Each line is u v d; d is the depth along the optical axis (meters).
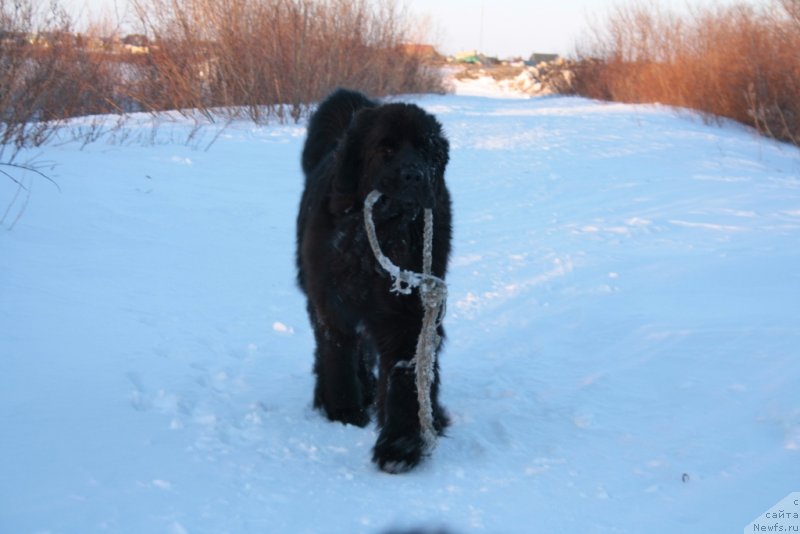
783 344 3.59
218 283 4.32
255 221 5.42
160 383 3.27
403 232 2.94
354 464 2.87
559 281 4.57
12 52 6.46
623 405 3.22
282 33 11.30
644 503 2.63
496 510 2.60
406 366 2.93
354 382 3.19
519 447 2.96
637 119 13.59
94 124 7.32
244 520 2.49
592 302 4.21
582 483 2.73
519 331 3.94
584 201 6.80
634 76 18.94
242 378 3.41
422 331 2.87
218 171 6.73
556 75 24.84
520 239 5.52
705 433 3.00
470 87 29.77
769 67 12.73
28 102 6.74
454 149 9.58
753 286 4.36
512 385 3.40
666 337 3.73
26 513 2.46
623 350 3.66
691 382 3.33
